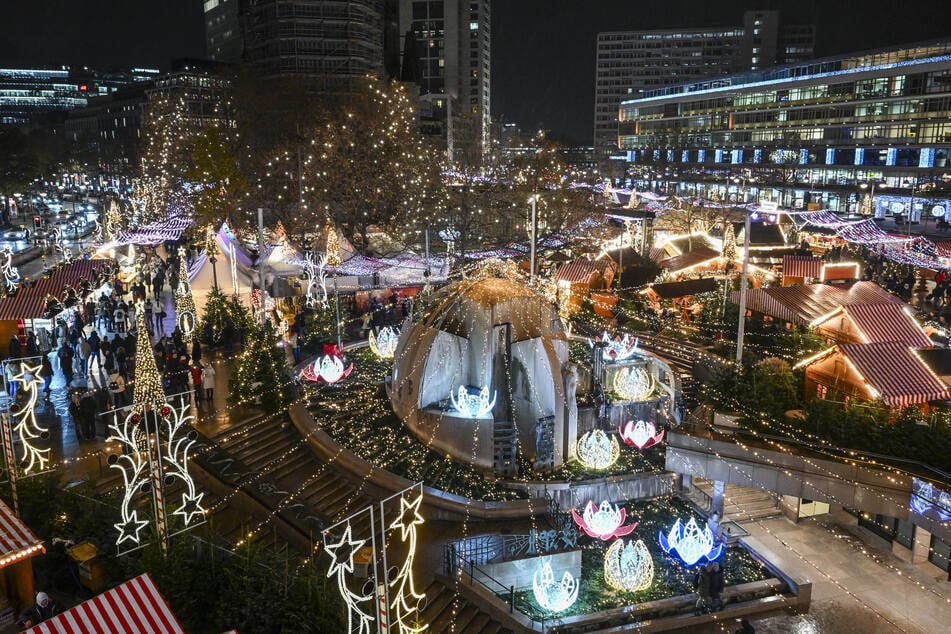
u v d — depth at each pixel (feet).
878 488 64.90
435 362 81.51
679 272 154.71
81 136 490.49
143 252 183.52
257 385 80.38
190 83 325.83
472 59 504.84
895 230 248.52
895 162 323.16
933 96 302.25
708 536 66.33
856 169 342.44
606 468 79.92
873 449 70.64
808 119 375.45
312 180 184.44
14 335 98.12
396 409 86.74
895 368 79.05
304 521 61.16
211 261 120.78
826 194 349.82
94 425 72.79
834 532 76.69
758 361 90.48
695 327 122.62
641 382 90.38
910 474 64.03
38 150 375.86
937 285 155.02
